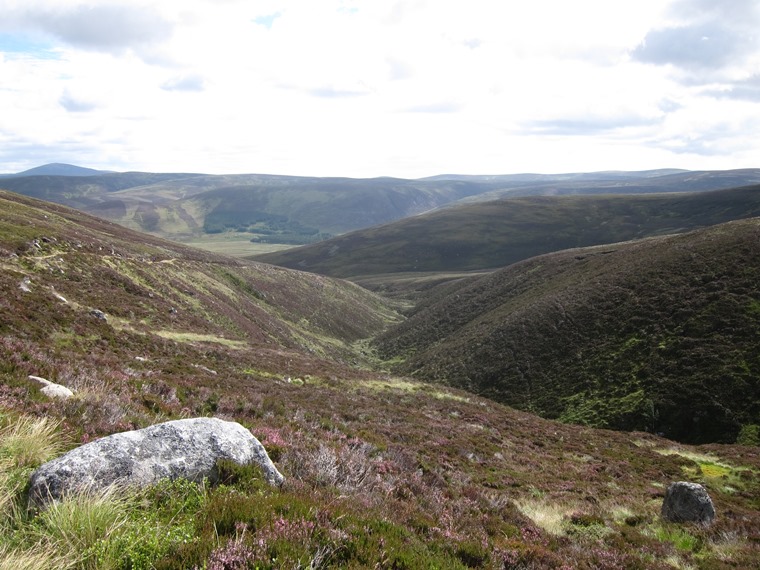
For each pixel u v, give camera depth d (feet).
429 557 19.62
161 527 16.21
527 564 25.54
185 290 189.67
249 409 53.42
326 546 16.43
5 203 240.53
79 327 83.56
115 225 403.34
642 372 156.76
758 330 149.69
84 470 18.54
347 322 369.91
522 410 169.89
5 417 24.54
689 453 94.43
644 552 35.68
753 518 50.75
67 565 13.71
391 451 48.75
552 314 221.87
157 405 41.91
